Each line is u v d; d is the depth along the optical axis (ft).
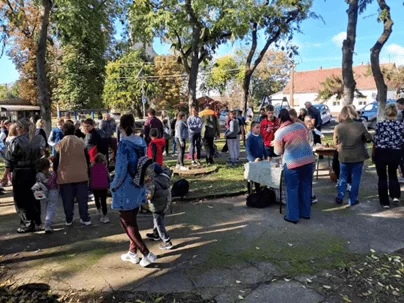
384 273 11.99
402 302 10.37
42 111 43.93
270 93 196.24
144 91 134.10
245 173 21.17
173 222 17.61
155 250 14.24
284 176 17.13
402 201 19.79
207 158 34.17
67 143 16.61
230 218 17.98
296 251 13.80
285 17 58.85
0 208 21.24
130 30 54.24
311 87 179.42
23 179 16.16
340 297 10.60
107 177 17.70
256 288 11.19
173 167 32.48
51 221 16.52
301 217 17.62
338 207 19.25
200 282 11.62
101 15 48.49
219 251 13.96
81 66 112.27
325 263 12.78
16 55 120.37
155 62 146.92
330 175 25.44
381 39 38.32
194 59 51.78
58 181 16.60
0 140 29.96
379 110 39.73
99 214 19.13
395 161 18.62
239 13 48.62
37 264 13.25
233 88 190.70
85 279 12.01
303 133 16.78
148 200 14.02
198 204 20.79
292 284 11.38
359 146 18.79
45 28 42.70
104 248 14.61
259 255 13.52
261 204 19.62
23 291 11.37
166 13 46.16
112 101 136.26
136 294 11.00
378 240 14.74
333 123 100.48
